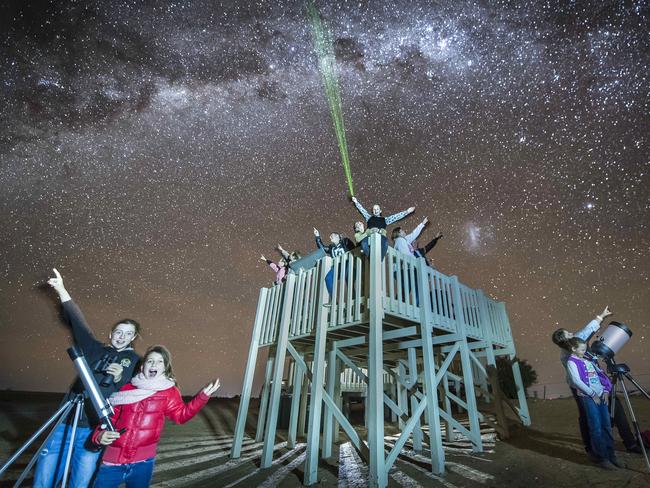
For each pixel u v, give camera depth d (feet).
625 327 16.81
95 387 8.73
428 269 21.91
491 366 24.57
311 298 21.76
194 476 16.90
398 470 17.08
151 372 9.95
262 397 27.53
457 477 15.37
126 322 10.46
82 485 8.57
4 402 44.70
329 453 20.97
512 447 20.25
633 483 12.62
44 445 8.96
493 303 28.86
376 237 18.48
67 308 9.67
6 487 13.94
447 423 24.67
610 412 16.94
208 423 35.91
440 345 25.63
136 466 8.89
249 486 15.37
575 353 16.03
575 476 13.99
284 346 21.24
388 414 39.99
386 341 24.12
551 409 36.11
